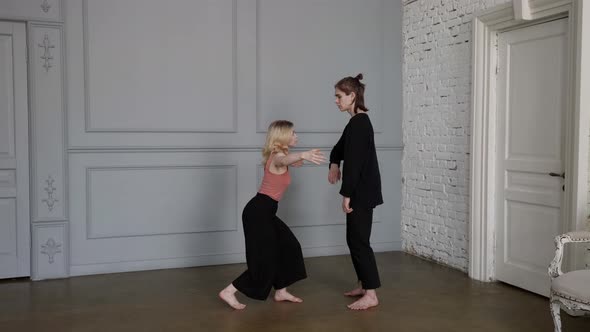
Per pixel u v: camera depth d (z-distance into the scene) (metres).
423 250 5.18
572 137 3.45
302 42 5.09
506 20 4.01
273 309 3.62
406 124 5.41
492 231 4.30
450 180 4.76
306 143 5.12
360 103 3.62
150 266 4.71
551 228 3.76
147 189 4.68
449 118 4.75
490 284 4.23
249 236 3.54
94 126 4.49
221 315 3.49
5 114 4.33
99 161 4.54
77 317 3.46
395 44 5.41
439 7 4.85
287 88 5.05
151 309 3.62
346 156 3.50
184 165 4.76
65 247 4.44
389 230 5.49
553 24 3.71
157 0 4.62
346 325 3.30
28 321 3.38
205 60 4.79
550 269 2.88
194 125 4.78
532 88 3.90
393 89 5.42
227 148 4.86
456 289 4.09
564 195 3.55
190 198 4.80
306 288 4.12
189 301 3.79
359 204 3.55
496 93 4.25
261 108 4.97
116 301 3.79
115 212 4.60
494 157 4.28
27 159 4.39
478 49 4.28
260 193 3.61
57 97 4.35
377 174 3.60
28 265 4.44
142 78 4.61
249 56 4.91
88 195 4.52
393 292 4.01
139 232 4.67
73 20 4.39
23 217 4.41
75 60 4.42
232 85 4.88
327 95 5.19
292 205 5.14
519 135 4.03
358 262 3.60
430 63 5.00
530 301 3.77
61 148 4.39
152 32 4.62
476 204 4.35
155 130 4.65
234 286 3.56
